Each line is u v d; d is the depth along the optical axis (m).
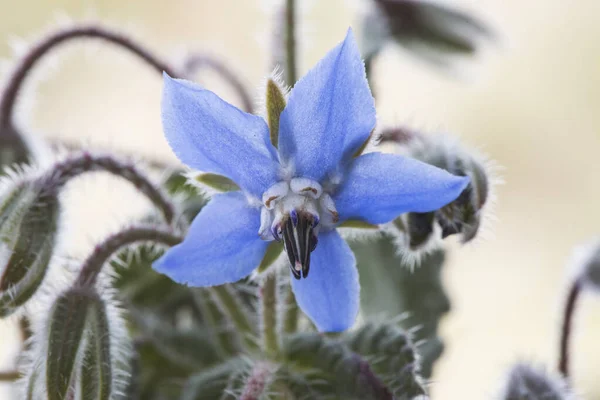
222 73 0.21
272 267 0.16
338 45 0.15
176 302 0.20
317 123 0.16
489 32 0.21
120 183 0.19
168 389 0.19
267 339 0.18
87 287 0.17
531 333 0.27
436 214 0.16
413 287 0.19
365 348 0.18
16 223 0.17
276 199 0.16
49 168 0.17
